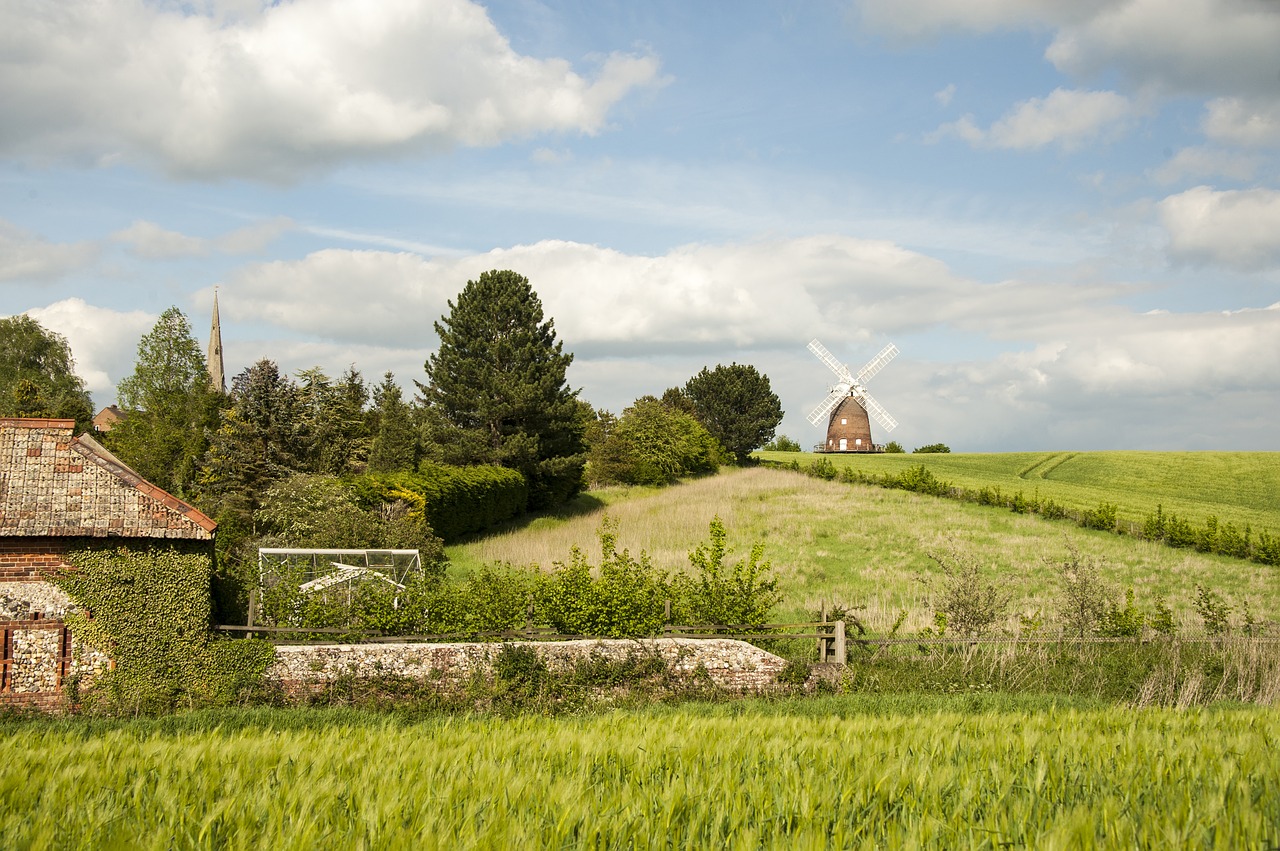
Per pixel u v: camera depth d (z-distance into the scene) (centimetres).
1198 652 2069
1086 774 819
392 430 4828
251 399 4044
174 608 1748
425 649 1834
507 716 1720
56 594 1708
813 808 723
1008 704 1717
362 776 829
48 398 6656
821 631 2078
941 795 766
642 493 6562
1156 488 7081
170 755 948
